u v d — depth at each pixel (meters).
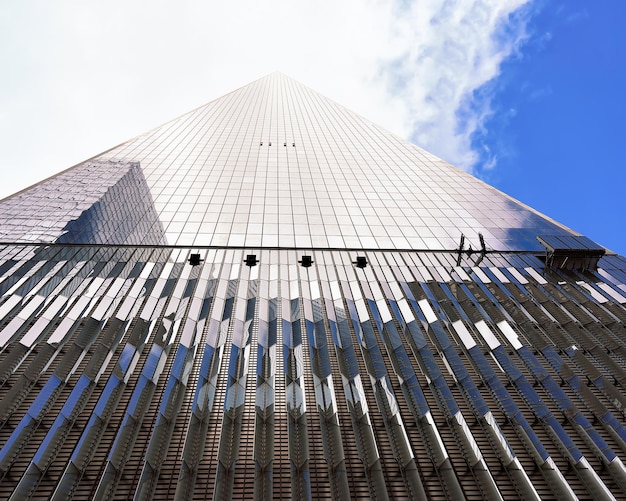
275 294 18.95
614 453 11.03
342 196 34.50
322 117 66.19
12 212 27.39
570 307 18.50
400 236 27.08
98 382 13.00
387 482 10.07
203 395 12.48
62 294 18.05
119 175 36.28
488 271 22.20
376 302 18.58
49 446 10.63
